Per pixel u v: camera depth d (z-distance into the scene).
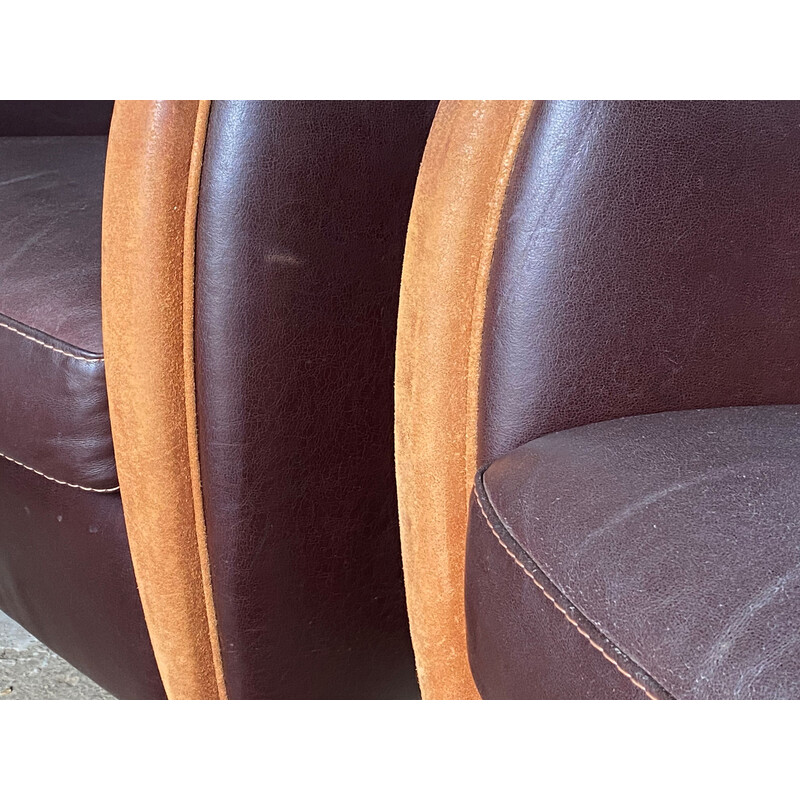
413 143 0.71
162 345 0.68
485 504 0.52
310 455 0.73
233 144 0.64
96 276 0.81
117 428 0.72
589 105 0.55
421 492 0.61
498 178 0.56
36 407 0.78
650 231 0.57
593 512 0.46
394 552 0.80
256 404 0.70
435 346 0.58
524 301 0.56
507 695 0.48
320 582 0.77
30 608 0.94
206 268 0.66
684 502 0.46
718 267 0.59
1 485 0.91
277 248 0.67
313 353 0.71
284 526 0.74
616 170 0.56
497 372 0.57
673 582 0.41
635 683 0.39
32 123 1.28
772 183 0.59
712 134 0.57
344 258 0.70
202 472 0.72
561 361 0.57
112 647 0.85
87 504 0.82
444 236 0.56
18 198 0.97
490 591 0.49
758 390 0.62
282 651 0.77
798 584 0.39
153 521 0.72
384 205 0.71
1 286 0.83
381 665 0.83
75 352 0.75
